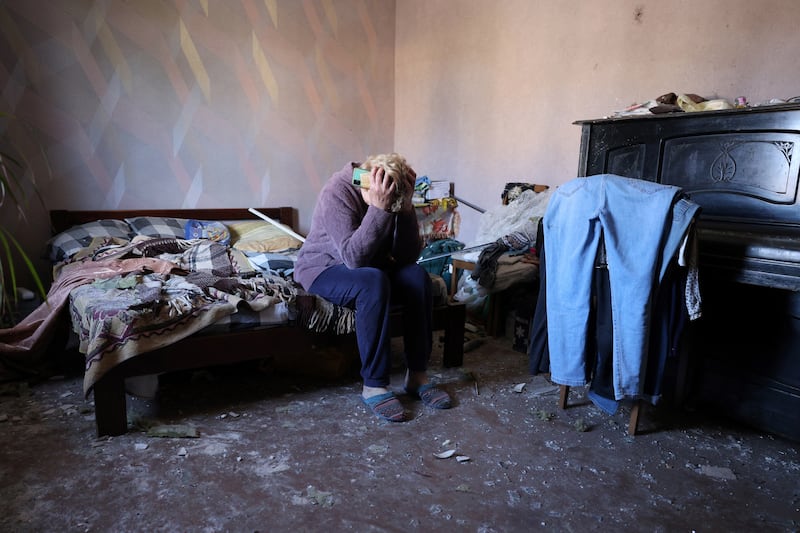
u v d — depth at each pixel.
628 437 1.83
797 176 1.80
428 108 4.02
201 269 2.55
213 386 2.17
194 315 1.83
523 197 3.19
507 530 1.34
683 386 2.02
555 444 1.77
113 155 3.19
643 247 1.63
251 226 3.42
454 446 1.74
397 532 1.32
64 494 1.43
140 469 1.56
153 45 3.22
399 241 2.05
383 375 1.95
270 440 1.75
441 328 2.38
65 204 3.08
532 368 2.02
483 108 3.61
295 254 3.01
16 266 2.95
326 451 1.69
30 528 1.29
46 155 2.99
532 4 3.20
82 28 2.99
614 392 1.73
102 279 2.21
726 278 1.73
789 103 1.80
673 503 1.46
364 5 4.00
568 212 1.77
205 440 1.74
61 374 2.26
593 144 2.41
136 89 3.20
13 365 2.18
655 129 2.17
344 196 1.99
